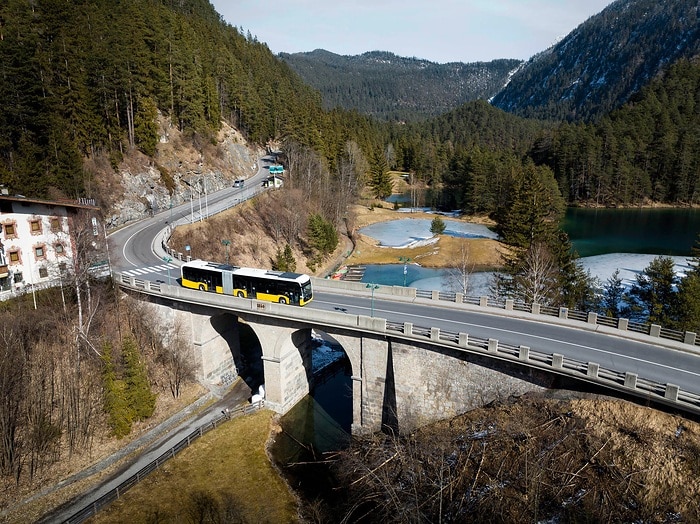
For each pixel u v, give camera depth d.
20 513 32.19
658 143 149.12
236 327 53.19
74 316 47.56
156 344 49.06
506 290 60.38
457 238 104.88
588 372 29.84
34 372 41.00
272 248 86.25
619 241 105.88
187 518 32.28
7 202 47.44
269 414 44.75
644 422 28.12
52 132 67.56
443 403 36.81
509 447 30.59
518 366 33.41
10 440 34.53
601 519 25.44
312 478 36.91
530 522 26.36
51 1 83.00
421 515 28.05
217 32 163.12
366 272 88.19
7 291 47.84
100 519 31.70
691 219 127.12
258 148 142.50
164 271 57.28
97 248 53.84
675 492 25.08
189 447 39.62
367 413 40.78
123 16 99.31
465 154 155.25
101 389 42.44
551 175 127.00
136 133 89.19
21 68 65.62
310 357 49.78
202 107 110.12
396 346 37.66
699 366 32.47
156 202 86.12
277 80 173.88
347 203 118.25
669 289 50.25
